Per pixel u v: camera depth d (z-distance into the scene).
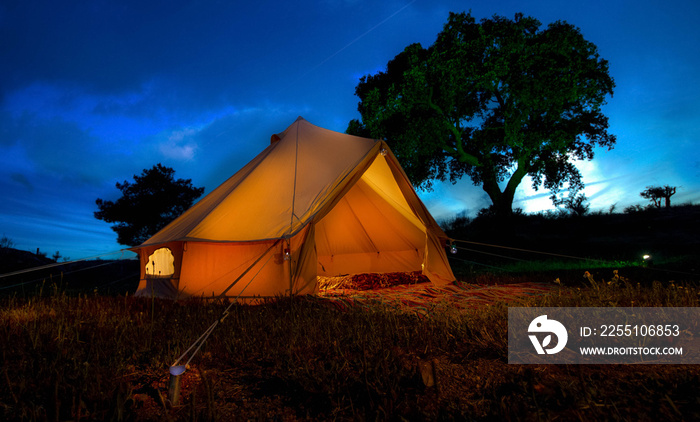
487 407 2.18
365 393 2.33
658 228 20.88
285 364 2.92
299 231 5.88
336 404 2.22
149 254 6.46
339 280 8.35
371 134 18.72
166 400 2.34
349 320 4.13
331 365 2.76
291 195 6.63
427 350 3.15
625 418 1.97
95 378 2.55
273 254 5.91
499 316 4.03
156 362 2.98
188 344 3.38
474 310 4.57
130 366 2.94
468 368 2.77
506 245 18.09
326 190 6.54
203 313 4.64
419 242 9.25
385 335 3.53
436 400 2.28
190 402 2.29
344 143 7.71
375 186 8.28
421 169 21.05
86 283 11.78
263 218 6.32
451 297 5.92
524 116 17.59
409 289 7.02
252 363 3.03
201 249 6.12
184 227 6.61
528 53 16.95
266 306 4.99
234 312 4.58
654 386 2.34
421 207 7.79
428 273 7.57
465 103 19.72
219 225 6.27
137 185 16.33
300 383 2.50
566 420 1.99
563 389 2.27
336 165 7.05
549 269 10.56
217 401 2.38
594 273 8.65
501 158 21.53
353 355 3.05
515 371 2.67
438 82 17.67
